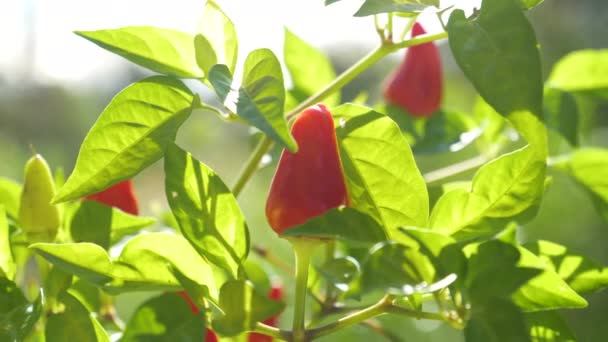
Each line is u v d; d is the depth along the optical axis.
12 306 0.42
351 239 0.39
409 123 0.59
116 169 0.41
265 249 0.55
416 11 0.39
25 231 0.44
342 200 0.40
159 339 0.41
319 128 0.40
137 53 0.43
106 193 0.47
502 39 0.39
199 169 0.41
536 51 0.38
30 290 0.51
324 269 0.41
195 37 0.42
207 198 0.41
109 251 0.46
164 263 0.41
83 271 0.40
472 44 0.39
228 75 0.38
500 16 0.39
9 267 0.43
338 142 0.41
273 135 0.36
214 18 0.42
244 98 0.37
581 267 0.42
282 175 0.40
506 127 0.58
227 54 0.42
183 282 0.41
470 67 0.38
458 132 0.58
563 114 0.54
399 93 0.59
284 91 0.37
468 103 1.25
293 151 0.36
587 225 1.13
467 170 0.57
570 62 0.56
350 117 0.41
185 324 0.41
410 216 0.41
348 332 0.80
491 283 0.38
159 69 0.43
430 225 0.41
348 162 0.41
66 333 0.41
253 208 1.17
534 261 0.38
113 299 0.50
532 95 0.38
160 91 0.41
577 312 1.07
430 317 0.40
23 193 0.44
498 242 0.39
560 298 0.38
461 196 0.41
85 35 0.43
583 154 0.54
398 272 0.39
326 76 0.58
